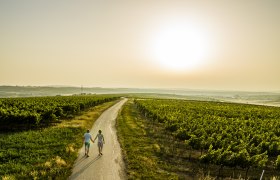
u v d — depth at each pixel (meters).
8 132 31.83
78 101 69.94
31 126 36.00
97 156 22.20
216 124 38.03
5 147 23.62
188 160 23.28
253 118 56.94
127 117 53.81
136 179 16.89
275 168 21.12
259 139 28.83
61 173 17.19
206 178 18.14
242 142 25.64
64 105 49.19
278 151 25.44
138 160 21.16
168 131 35.91
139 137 31.48
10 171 17.47
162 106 69.81
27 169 17.70
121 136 31.55
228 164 20.19
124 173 18.06
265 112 71.00
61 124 38.44
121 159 21.48
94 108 73.06
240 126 39.69
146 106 63.22
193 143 25.28
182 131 29.88
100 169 18.72
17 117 33.66
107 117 52.88
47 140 26.45
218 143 25.06
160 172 18.64
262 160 19.89
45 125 37.81
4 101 68.12
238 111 68.94
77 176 17.14
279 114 68.00
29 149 22.92
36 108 45.19
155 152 24.48
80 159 21.14
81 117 48.56
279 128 38.34
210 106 86.38
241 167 20.78
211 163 21.27
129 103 110.00
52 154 21.67
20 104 54.31
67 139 27.95
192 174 19.28
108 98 118.12
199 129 31.53
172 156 23.94
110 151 24.05
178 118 42.47
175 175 18.16
